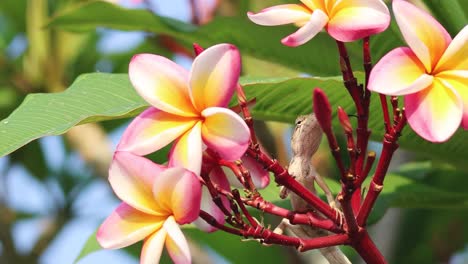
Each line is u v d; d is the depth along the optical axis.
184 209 1.83
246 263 2.84
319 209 1.86
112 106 1.97
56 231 3.03
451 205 2.17
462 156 2.08
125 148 1.84
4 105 2.85
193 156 1.83
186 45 2.21
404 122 1.84
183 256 1.82
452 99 1.81
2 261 2.85
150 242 1.84
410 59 1.82
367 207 1.85
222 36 2.14
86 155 2.59
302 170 1.88
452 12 2.05
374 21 1.83
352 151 1.83
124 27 2.17
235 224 1.85
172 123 1.84
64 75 2.87
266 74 2.21
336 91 1.98
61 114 1.96
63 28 2.20
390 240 2.29
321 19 1.83
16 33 3.06
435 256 2.66
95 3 2.16
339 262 1.88
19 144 1.94
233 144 1.83
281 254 2.82
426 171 2.21
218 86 1.84
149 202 1.84
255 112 2.00
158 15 2.16
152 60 1.85
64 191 3.10
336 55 2.11
